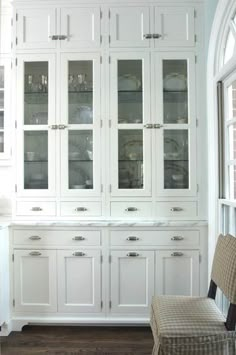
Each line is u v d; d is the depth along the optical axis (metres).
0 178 3.06
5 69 2.90
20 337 2.53
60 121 2.72
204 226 2.61
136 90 2.75
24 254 2.63
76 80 2.77
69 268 2.63
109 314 2.62
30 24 2.73
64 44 2.71
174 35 2.69
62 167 2.71
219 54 2.49
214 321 1.71
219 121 2.50
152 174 2.69
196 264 2.60
